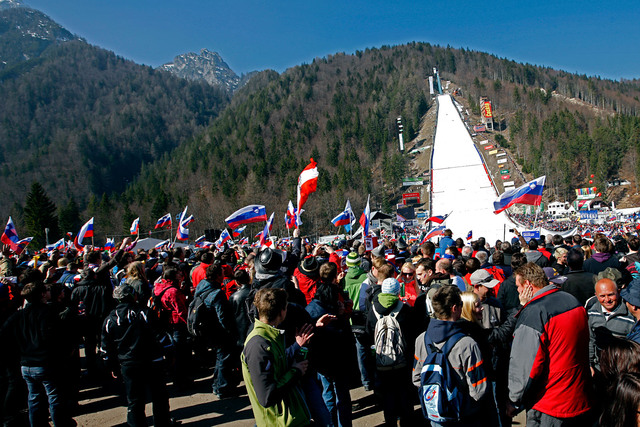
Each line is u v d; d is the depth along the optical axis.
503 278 7.94
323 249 10.52
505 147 158.12
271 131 186.88
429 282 6.77
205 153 166.00
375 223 44.97
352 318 6.69
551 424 4.17
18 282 7.82
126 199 116.88
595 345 4.83
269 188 121.31
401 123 179.38
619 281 5.61
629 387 3.08
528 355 4.16
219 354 7.50
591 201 102.69
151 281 10.37
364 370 7.48
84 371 9.58
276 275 5.84
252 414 6.88
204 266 9.24
